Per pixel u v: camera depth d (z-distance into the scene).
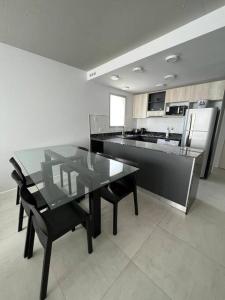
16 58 2.35
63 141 3.25
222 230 1.71
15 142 2.54
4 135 2.41
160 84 3.72
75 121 3.42
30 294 1.07
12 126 2.47
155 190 2.34
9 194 2.44
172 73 2.90
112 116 4.48
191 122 3.38
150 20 1.68
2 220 1.81
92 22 1.73
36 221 1.07
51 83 2.85
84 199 2.19
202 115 3.21
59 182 1.52
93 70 3.23
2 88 2.29
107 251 1.42
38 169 1.83
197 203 2.26
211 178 3.30
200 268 1.27
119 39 2.08
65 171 1.80
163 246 1.48
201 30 1.62
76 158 2.24
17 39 2.11
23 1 1.44
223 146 3.87
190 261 1.33
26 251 1.33
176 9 1.50
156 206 2.15
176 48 1.93
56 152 2.54
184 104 3.91
